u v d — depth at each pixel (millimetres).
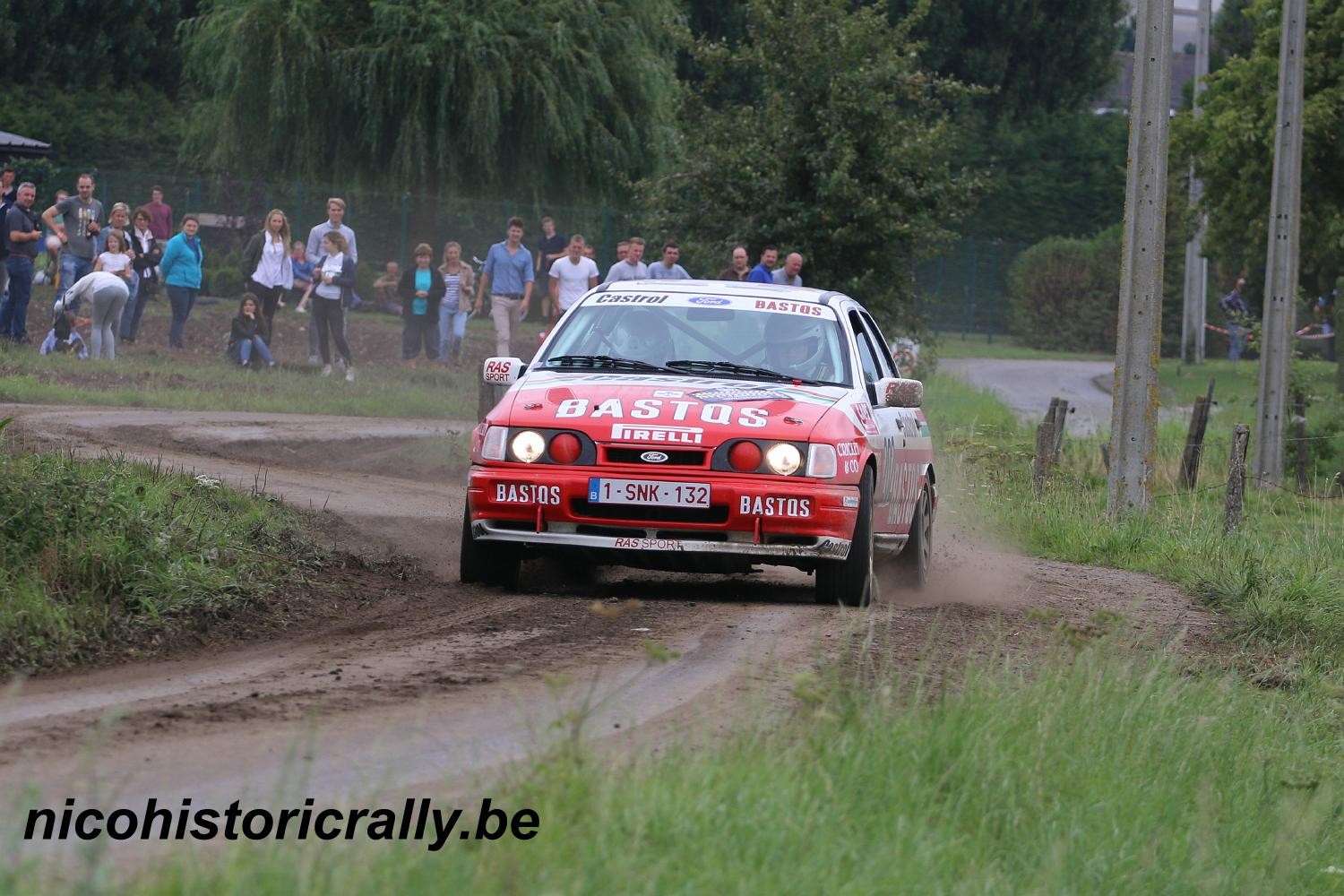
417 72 82250
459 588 21109
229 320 68750
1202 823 12781
